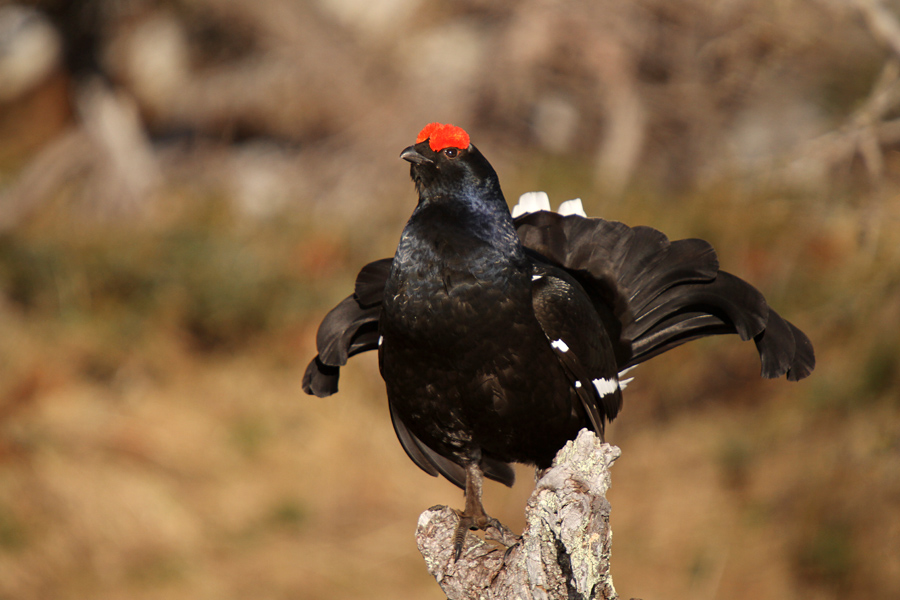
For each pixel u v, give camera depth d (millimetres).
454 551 4922
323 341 5504
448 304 5027
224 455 13047
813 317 11734
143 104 20016
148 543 11656
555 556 4105
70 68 20031
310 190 17172
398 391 5422
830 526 10492
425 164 5223
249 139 19344
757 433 11898
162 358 14469
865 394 10969
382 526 12203
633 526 11656
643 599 10461
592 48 15516
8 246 16000
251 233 16484
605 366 5555
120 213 18188
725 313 5691
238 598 10867
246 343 15055
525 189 14508
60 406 13312
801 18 14094
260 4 17359
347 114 17438
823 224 12133
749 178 13141
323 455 13180
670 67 15578
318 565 11469
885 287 11109
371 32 17812
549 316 5160
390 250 15734
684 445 12398
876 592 9766
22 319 15055
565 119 16344
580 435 4148
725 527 11172
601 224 6090
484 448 5641
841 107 13945
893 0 13391
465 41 17203
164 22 19438
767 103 14922
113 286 15539
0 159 20375
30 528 11398
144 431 13141
